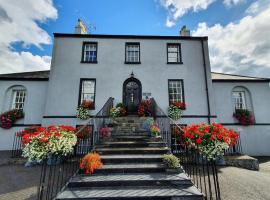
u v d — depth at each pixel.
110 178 4.79
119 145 6.77
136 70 11.56
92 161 5.18
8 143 10.52
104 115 9.53
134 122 9.60
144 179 4.69
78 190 4.39
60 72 11.12
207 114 11.05
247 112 11.62
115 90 11.17
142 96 11.16
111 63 11.57
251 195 4.59
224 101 11.99
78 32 12.30
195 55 12.03
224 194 4.63
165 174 5.07
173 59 12.15
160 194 4.12
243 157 8.28
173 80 11.57
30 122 10.98
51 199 4.21
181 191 4.29
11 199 4.45
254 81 12.34
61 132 4.73
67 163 7.54
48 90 10.77
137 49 12.18
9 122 10.68
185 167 7.00
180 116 10.80
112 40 11.97
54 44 11.55
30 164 7.43
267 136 11.50
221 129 4.12
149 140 7.33
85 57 11.73
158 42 12.14
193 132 4.24
